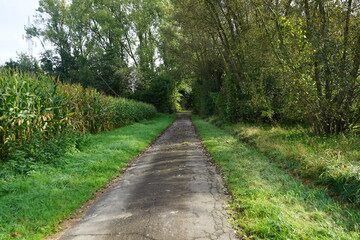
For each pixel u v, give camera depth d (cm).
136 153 948
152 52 4331
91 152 873
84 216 417
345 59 783
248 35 1412
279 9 977
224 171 618
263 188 467
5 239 329
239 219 362
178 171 661
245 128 1322
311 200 406
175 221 369
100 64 3856
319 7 823
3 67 784
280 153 712
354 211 360
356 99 809
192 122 2695
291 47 873
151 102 4191
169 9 2027
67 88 1123
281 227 317
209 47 2338
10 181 527
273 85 1212
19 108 672
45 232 359
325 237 290
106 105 1523
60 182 548
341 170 446
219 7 1611
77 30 4278
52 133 864
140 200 467
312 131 973
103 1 4125
